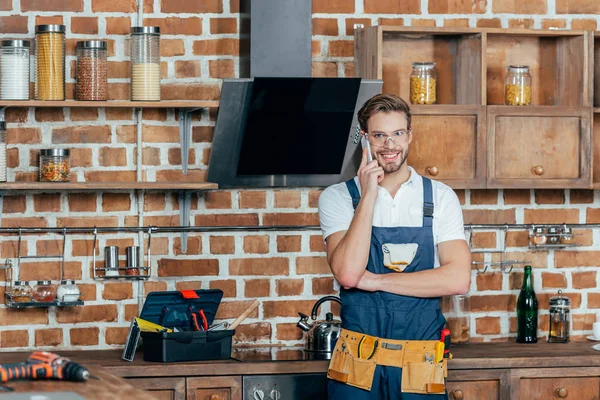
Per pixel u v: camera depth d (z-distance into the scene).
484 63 4.38
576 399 4.20
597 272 4.82
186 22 4.48
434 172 4.34
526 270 4.65
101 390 2.62
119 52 4.45
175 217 4.50
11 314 4.38
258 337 4.57
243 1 4.39
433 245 3.66
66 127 4.41
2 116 4.32
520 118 4.42
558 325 4.63
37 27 4.11
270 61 4.27
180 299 4.22
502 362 4.13
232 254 4.54
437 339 3.60
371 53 4.35
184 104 4.17
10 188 4.07
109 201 4.45
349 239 3.55
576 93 4.52
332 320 4.31
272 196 4.57
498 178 4.41
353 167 4.46
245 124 4.22
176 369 3.96
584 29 4.75
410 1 4.64
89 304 4.44
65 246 4.42
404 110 3.62
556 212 4.79
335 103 4.21
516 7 4.72
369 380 3.55
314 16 4.57
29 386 2.63
